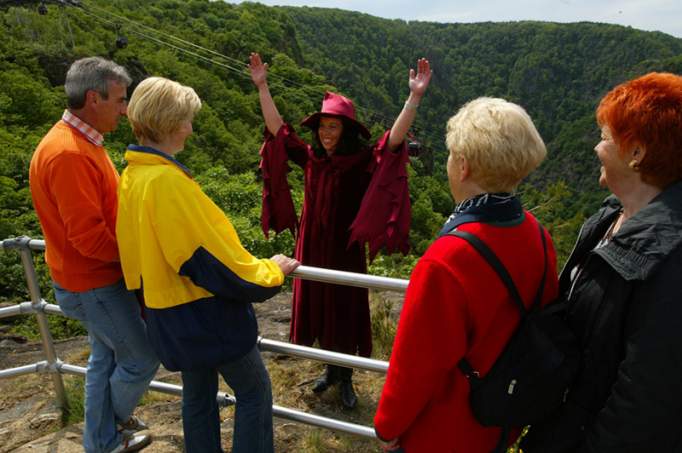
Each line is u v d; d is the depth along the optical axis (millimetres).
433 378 1263
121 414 2094
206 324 1609
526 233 1292
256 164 40000
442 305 1221
